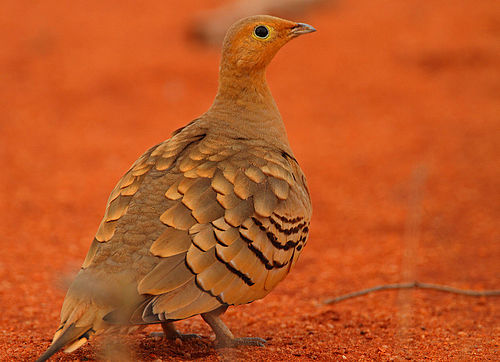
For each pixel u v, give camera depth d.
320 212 18.48
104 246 7.31
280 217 7.82
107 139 24.09
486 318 11.20
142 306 6.88
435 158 21.45
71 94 28.08
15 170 21.19
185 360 8.10
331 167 21.39
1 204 18.48
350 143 23.34
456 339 9.66
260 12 35.16
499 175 19.72
